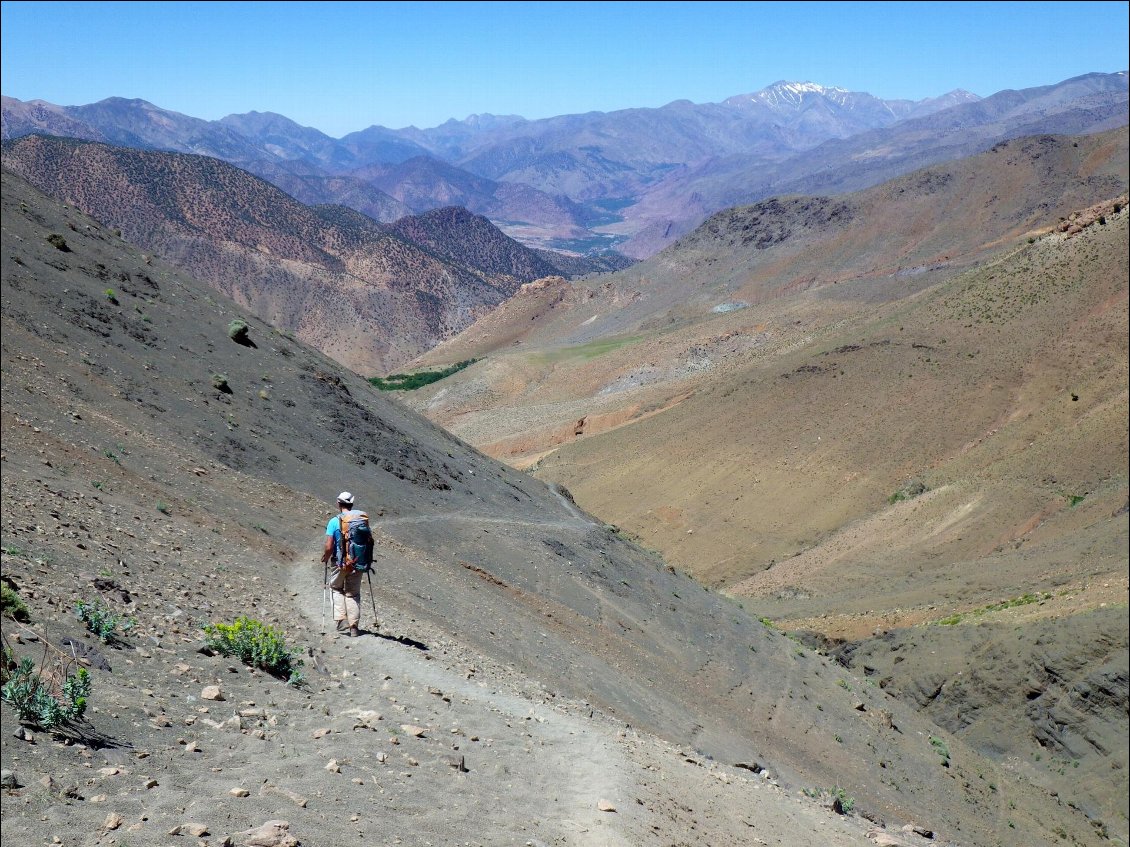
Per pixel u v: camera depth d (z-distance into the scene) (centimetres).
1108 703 3781
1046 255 11344
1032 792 3234
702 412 11325
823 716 2906
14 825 625
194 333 3550
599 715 1702
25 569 1156
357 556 1498
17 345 2567
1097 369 9150
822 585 7006
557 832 894
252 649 1148
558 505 4453
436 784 927
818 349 12012
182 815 704
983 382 9769
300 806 778
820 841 1322
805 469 9481
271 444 2902
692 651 2922
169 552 1623
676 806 1129
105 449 2159
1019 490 7338
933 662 4534
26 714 766
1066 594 4816
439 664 1487
